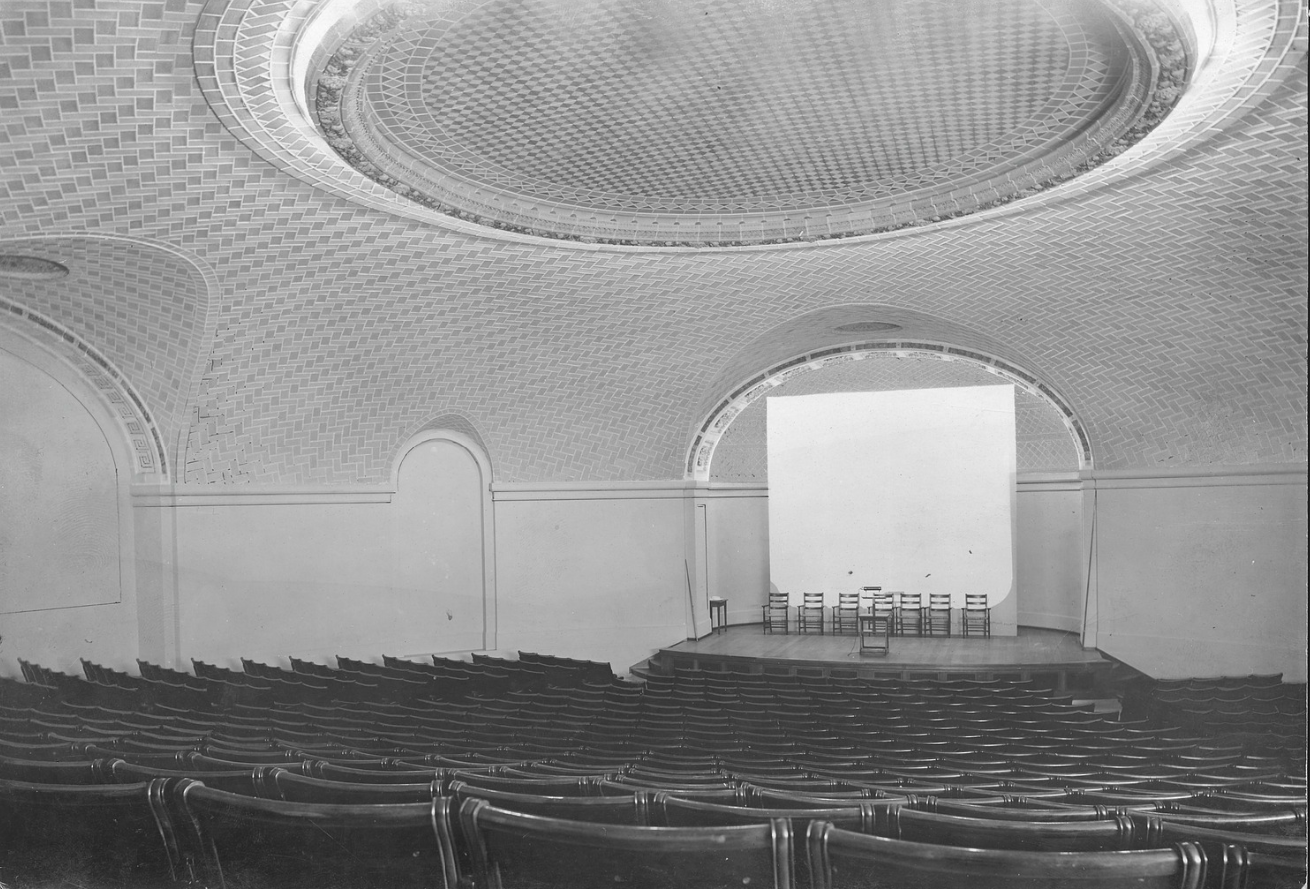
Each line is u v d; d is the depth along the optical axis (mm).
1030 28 7516
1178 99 7676
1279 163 9047
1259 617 14281
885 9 7305
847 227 11414
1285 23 6746
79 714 9039
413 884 3957
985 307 14250
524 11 7082
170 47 6664
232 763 5758
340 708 10375
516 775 5738
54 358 11922
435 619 15922
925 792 5531
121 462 12672
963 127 9281
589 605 17281
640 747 8164
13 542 11641
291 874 4129
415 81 7910
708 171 10211
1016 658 15844
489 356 14773
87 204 8508
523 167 9844
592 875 3756
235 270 10750
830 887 3520
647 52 7824
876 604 18984
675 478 18219
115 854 4391
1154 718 10828
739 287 13719
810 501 19500
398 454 15430
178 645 12938
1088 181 9891
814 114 9008
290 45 6738
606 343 15188
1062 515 19500
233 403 13055
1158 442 15352
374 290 12164
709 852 3594
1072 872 3195
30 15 6160
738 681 13688
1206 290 12031
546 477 17109
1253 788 6340
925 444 18938
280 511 14117
